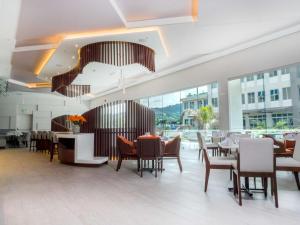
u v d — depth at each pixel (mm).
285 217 2945
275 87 7922
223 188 4355
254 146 3426
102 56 7109
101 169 6562
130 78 12359
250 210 3203
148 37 6863
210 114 10141
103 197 3867
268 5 4980
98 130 8266
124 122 8305
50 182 4988
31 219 2947
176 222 2820
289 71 7539
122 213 3135
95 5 5016
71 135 7410
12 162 8117
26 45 7789
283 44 7152
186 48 8234
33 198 3838
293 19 6344
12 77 12445
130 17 5973
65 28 6195
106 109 8328
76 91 12695
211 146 7691
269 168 3418
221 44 8133
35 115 17453
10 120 16562
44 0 4742
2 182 5008
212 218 2934
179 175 5602
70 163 7551
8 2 4039
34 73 11398
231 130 8812
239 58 8508
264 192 3895
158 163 6512
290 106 7527
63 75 10539
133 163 7590
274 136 7219
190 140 11312
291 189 4242
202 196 3863
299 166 3869
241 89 8961
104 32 6586
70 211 3225
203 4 4902
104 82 11688
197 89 10992
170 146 6137
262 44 7746
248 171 3459
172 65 10898
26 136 15367
